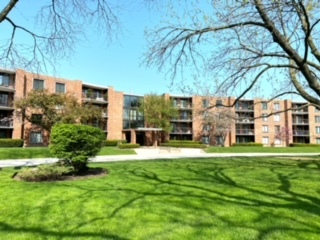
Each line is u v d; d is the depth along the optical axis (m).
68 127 10.07
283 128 48.66
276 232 4.27
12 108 31.03
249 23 5.14
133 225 4.62
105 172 10.73
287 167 12.42
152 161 16.17
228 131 44.09
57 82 34.69
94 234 4.25
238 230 4.36
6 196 6.60
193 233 4.25
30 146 31.77
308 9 4.92
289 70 6.80
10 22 6.12
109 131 40.94
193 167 12.34
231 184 8.01
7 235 4.23
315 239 4.00
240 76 6.72
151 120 42.91
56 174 9.23
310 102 6.39
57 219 4.96
